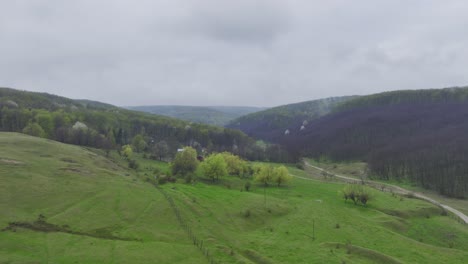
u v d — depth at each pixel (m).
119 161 163.50
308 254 68.69
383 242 79.50
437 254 73.44
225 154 188.38
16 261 52.34
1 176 85.75
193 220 84.56
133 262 58.00
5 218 67.25
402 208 120.50
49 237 63.41
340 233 84.25
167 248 65.88
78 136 194.88
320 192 147.38
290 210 105.75
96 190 92.38
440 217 116.06
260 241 76.62
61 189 87.62
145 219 79.81
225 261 63.38
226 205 101.50
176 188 119.00
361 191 127.25
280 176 157.62
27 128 185.38
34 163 102.50
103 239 66.62
